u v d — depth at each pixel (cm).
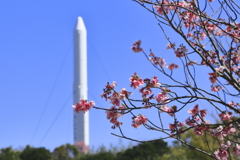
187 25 773
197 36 759
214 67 684
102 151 3872
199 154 2538
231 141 684
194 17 750
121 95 615
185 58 683
